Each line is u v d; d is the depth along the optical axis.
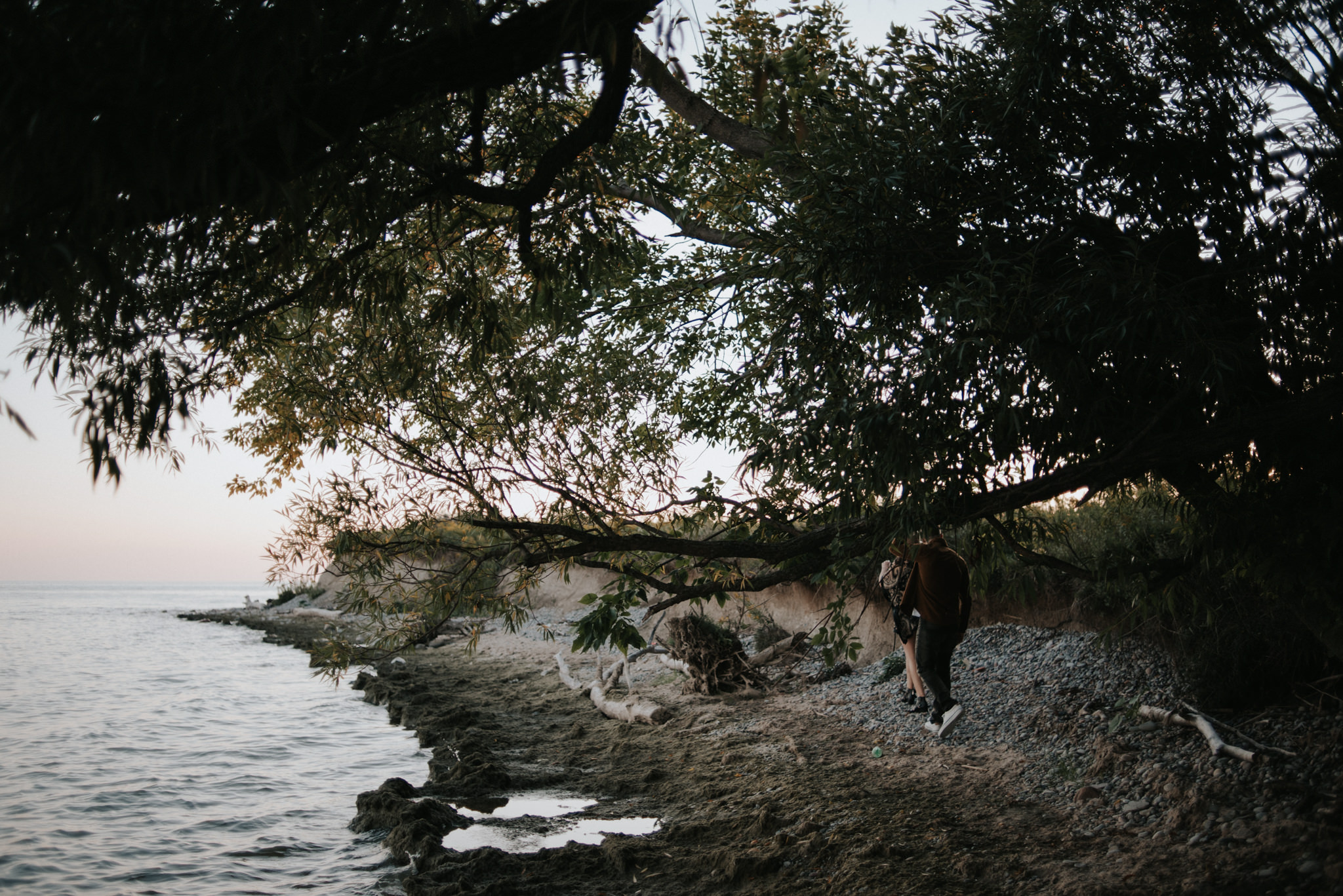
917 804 6.03
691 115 6.79
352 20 2.86
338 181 3.54
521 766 8.80
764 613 14.65
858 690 10.13
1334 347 4.55
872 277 4.55
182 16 2.46
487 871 5.59
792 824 5.97
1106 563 5.82
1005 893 4.43
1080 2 4.69
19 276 2.59
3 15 2.29
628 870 5.57
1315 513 4.76
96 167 2.38
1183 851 4.48
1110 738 6.51
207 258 4.05
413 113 3.95
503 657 18.03
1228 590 6.84
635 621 17.28
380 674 16.80
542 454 5.78
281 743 10.95
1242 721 6.20
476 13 3.19
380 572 5.64
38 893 5.70
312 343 5.57
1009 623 10.63
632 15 3.17
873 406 4.48
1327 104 4.54
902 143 4.74
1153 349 4.20
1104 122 4.83
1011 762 6.73
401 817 6.71
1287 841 4.22
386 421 5.48
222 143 2.67
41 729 12.20
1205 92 4.91
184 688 16.75
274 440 6.74
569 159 3.84
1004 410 4.18
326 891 5.61
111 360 3.54
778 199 5.26
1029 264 4.34
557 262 4.96
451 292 5.11
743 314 6.20
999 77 4.80
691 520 5.93
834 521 5.61
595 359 6.48
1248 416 4.47
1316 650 6.29
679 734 9.49
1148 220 4.92
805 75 4.91
